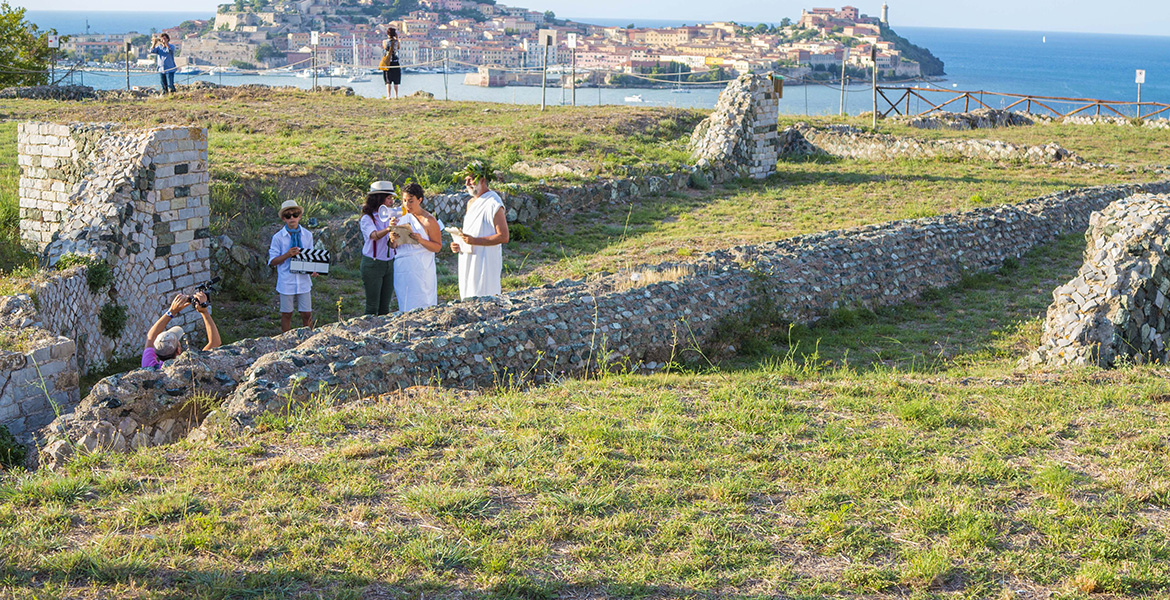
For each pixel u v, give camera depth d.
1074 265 15.55
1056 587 4.45
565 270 14.84
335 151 20.94
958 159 27.36
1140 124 33.34
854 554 4.71
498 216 9.95
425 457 5.86
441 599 4.24
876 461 5.91
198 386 7.28
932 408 6.94
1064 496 5.36
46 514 4.89
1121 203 10.60
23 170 12.53
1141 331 9.68
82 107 28.75
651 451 6.03
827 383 7.98
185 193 11.91
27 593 4.12
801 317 12.06
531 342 9.07
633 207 20.20
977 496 5.36
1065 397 7.50
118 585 4.21
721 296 11.37
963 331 11.95
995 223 16.06
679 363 10.22
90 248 10.73
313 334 8.62
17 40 43.12
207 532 4.71
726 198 21.66
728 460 5.91
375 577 4.39
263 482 5.41
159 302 11.69
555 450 5.98
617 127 28.31
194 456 5.88
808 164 27.14
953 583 4.48
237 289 13.23
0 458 6.81
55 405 7.74
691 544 4.77
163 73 33.84
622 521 4.96
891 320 12.58
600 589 4.38
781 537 4.89
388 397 7.25
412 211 10.02
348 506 5.14
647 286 10.94
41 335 8.70
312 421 6.50
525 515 5.07
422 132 25.52
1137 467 5.77
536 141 24.66
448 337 8.54
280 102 32.47
